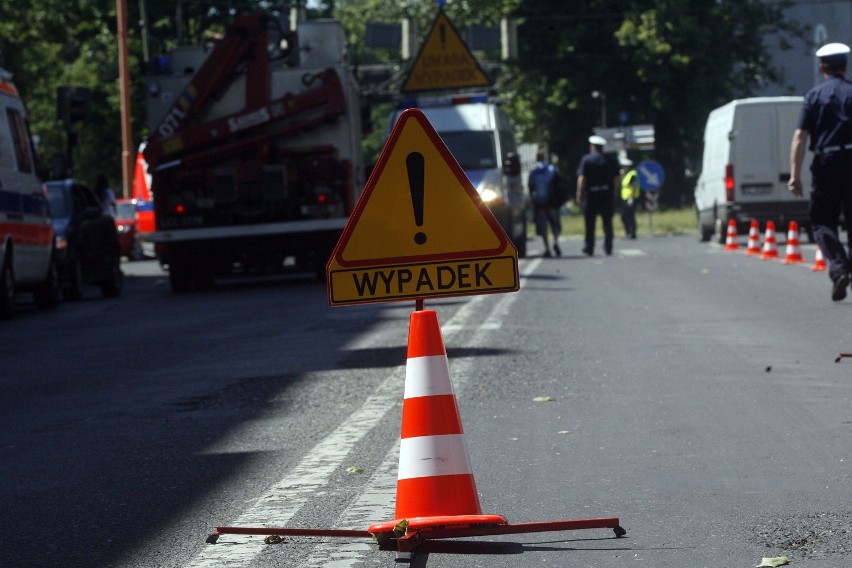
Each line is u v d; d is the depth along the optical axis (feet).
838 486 53.21
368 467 59.67
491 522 45.96
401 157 48.62
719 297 139.64
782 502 50.88
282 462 61.72
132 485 58.34
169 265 193.98
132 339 126.21
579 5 502.38
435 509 46.50
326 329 122.93
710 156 263.08
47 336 135.54
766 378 81.97
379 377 88.02
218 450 65.51
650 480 55.42
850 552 43.73
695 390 78.23
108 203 265.95
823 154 122.01
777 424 66.74
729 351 95.09
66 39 480.23
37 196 170.50
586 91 497.87
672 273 179.73
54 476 61.26
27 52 531.91
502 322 119.85
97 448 67.82
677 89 491.31
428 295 48.70
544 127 511.40
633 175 325.42
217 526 49.42
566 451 61.93
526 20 503.61
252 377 91.30
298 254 193.47
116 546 47.88
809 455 59.31
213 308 160.76
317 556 45.19
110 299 194.49
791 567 42.32
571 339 105.29
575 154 514.68
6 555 47.29
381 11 536.42
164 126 187.52
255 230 187.52
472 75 238.89
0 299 156.15
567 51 497.87
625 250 255.50
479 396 78.38
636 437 64.69
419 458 46.80
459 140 230.48
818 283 153.28
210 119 188.24
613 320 119.34
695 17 479.82
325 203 187.42
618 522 46.62
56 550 47.73
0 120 158.10
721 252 230.27
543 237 240.73
